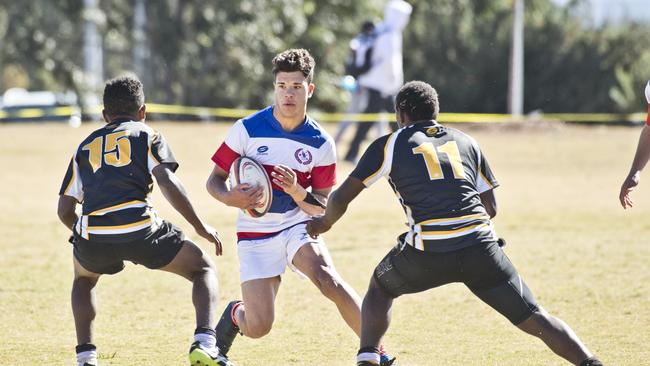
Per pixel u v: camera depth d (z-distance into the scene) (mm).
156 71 117438
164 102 115688
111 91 22719
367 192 56781
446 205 20141
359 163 20953
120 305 30484
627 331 26812
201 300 21703
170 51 115000
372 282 21141
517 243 40500
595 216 47250
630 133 90750
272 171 22703
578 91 111312
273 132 22734
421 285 20500
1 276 34688
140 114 23047
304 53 22656
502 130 93000
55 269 35969
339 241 41156
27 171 64312
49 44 113188
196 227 21922
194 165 66250
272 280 22609
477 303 30422
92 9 111000
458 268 19969
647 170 65500
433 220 20094
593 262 36438
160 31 114875
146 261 21797
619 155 73625
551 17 116000
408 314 29125
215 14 115312
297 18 118750
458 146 20969
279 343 26141
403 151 20641
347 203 20875
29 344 26000
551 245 39969
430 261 20016
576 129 94438
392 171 20672
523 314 20094
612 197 53562
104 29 114750
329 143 23000
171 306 30391
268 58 117312
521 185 58500
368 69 66562
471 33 115875
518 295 20094
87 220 21594
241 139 22766
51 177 61781
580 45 112125
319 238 22875
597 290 31906
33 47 113000
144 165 21766
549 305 29984
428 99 21328
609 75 111062
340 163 67125
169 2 115875
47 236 42719
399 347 25562
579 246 39688
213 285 22047
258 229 22641
